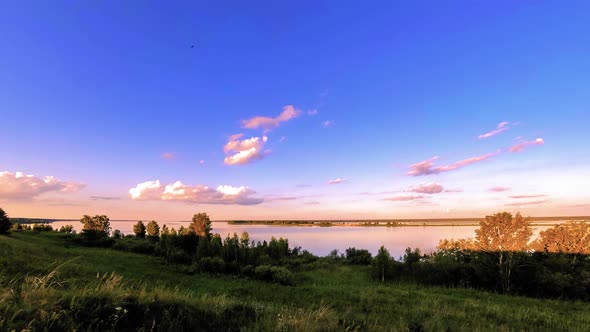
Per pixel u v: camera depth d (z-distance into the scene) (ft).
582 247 70.33
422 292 65.00
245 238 133.49
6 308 15.83
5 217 155.94
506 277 69.51
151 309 20.10
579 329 34.24
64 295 18.63
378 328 24.21
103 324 17.34
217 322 21.16
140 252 151.64
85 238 170.09
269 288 66.74
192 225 145.18
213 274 91.71
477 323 33.83
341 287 71.10
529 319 39.55
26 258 62.85
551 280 65.05
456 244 88.33
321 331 20.42
